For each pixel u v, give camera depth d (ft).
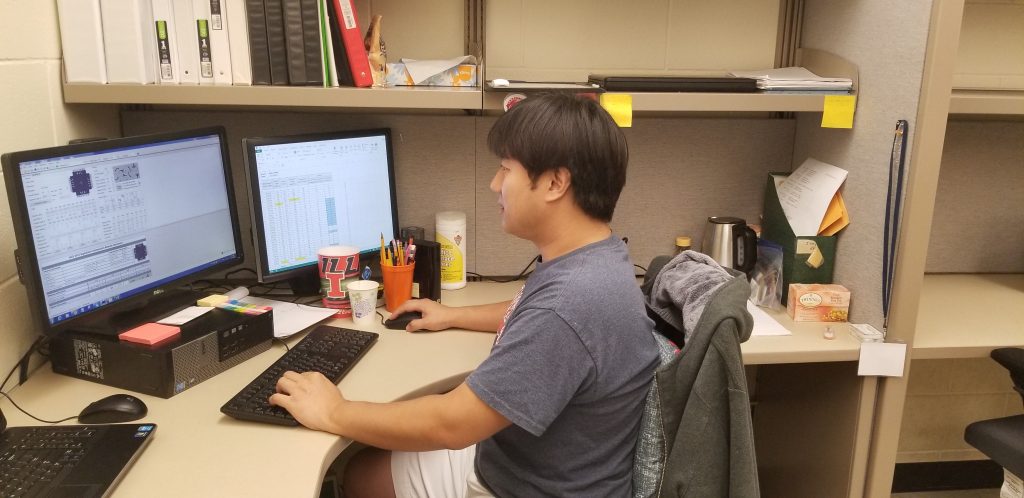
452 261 6.07
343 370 4.32
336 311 5.32
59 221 3.92
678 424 3.61
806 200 5.83
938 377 7.15
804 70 6.00
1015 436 4.78
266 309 4.75
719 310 3.44
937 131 4.69
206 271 5.03
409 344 4.88
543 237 3.69
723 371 3.45
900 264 4.91
